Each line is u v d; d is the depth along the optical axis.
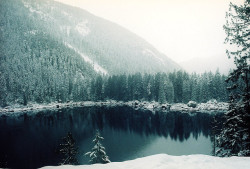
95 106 133.12
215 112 96.12
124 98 138.75
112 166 8.72
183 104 113.44
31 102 130.62
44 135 60.72
